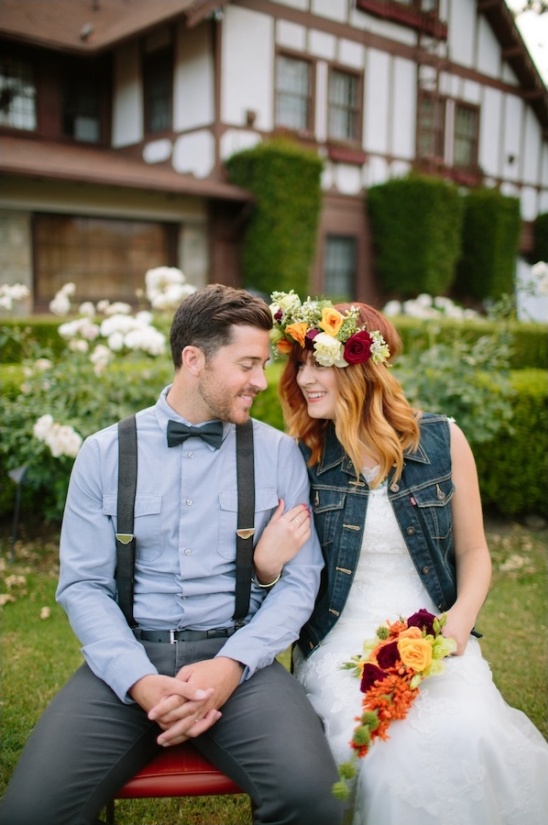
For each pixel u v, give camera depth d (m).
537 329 6.93
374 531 1.94
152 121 13.11
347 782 1.63
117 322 3.91
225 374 1.79
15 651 3.07
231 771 1.62
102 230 11.88
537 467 4.68
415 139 15.20
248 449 1.90
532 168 18.31
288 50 12.73
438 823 1.55
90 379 4.14
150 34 12.76
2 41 11.85
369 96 14.17
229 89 12.01
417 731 1.60
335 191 13.90
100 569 1.84
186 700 1.60
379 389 1.94
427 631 1.75
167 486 1.84
